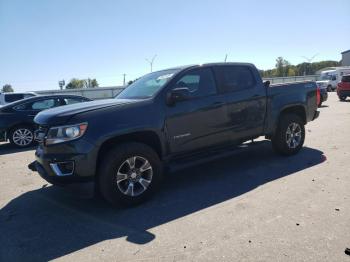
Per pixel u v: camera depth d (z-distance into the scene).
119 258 3.41
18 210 4.92
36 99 10.80
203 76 5.66
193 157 5.56
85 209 4.81
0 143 11.84
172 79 5.30
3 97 16.70
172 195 5.14
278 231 3.75
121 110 4.71
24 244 3.85
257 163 6.63
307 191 4.93
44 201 5.24
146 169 4.83
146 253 3.47
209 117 5.55
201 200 4.86
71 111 4.63
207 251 3.42
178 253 3.43
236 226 3.94
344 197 4.64
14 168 7.59
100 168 4.54
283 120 6.81
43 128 4.73
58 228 4.23
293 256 3.24
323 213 4.15
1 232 4.20
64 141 4.41
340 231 3.68
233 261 3.21
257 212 4.29
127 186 4.70
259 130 6.39
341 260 3.14
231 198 4.86
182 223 4.13
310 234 3.64
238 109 5.96
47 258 3.51
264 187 5.23
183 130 5.25
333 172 5.78
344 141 8.41
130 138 4.90
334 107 18.25
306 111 7.23
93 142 4.41
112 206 4.86
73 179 4.43
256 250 3.38
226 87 5.90
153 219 4.31
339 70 37.91
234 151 6.04
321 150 7.49
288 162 6.58
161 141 5.02
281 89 6.75
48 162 4.52
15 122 10.36
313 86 7.46
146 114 4.86
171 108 5.12
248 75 6.32
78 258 3.47
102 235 3.96
